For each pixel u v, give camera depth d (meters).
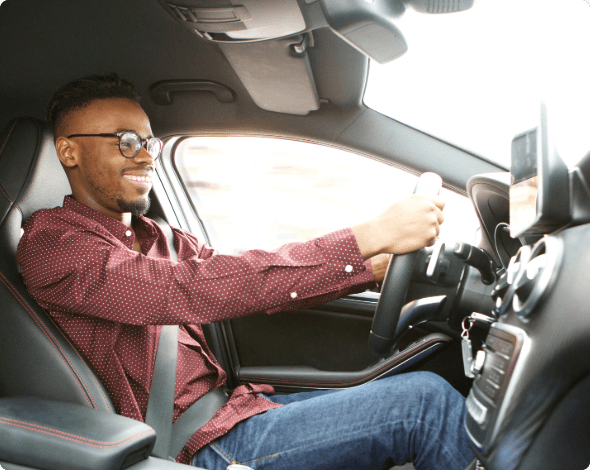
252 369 1.65
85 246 0.94
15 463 0.76
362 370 1.56
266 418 1.04
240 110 1.58
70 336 0.99
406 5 1.00
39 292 0.96
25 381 0.93
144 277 0.88
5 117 1.62
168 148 1.75
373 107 1.49
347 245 0.84
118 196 1.12
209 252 1.49
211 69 1.42
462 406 0.91
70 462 0.72
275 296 0.86
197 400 1.15
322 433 0.95
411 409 0.91
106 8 1.23
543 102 0.61
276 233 1.98
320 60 1.31
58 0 1.22
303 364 1.64
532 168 0.63
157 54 1.39
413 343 1.45
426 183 0.89
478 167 1.45
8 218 1.05
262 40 1.18
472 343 1.06
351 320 1.60
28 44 1.37
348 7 0.96
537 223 0.61
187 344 1.21
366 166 1.61
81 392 0.93
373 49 1.09
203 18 1.11
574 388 0.53
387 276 0.83
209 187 1.92
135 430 0.78
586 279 0.53
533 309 0.58
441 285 1.13
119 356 1.04
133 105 1.15
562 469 0.56
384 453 0.93
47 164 1.15
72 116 1.11
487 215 1.09
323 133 1.57
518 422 0.56
